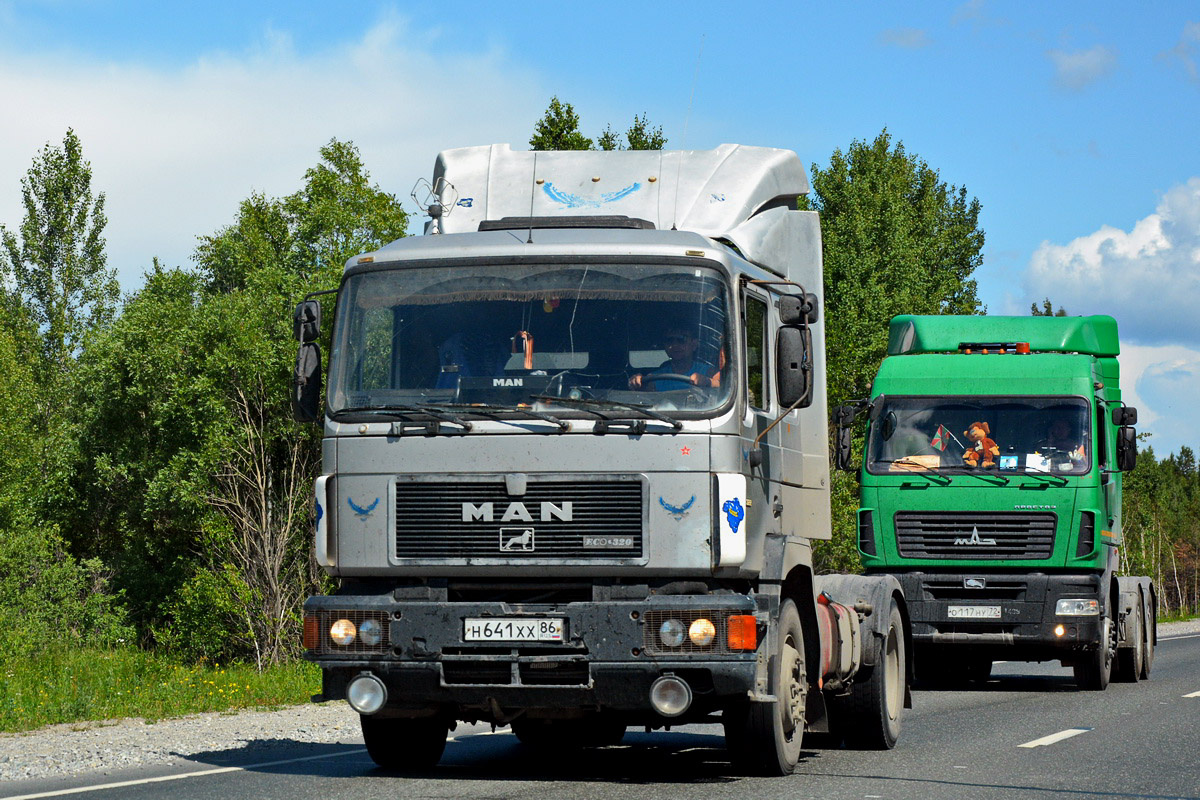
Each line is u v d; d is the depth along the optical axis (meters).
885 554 33.62
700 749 21.28
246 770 18.19
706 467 15.63
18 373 86.69
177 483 68.12
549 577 15.98
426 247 16.77
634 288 16.19
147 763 19.28
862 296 81.88
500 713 16.52
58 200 123.94
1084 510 32.59
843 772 17.72
